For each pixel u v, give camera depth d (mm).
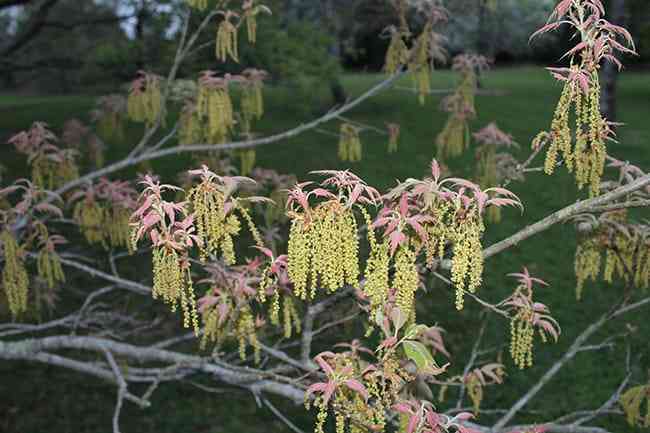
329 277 2299
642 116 23734
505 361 9508
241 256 11977
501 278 11883
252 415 8531
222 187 2508
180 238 2549
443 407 8422
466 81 6062
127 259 12375
